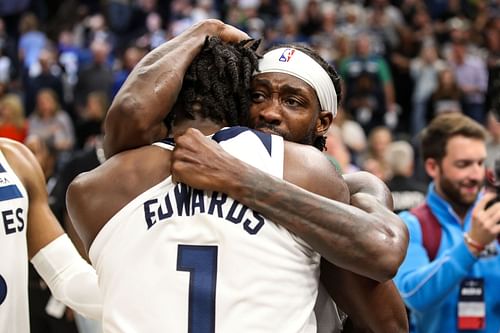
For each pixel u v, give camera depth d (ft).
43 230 9.48
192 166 7.57
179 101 8.14
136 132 7.84
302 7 53.93
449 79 41.88
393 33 48.01
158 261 7.50
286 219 7.45
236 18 51.49
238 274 7.39
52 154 21.77
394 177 21.43
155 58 8.10
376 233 7.51
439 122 13.70
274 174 7.66
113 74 42.14
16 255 9.00
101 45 41.86
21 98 44.19
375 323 8.02
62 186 18.99
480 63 44.55
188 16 52.85
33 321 17.70
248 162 7.69
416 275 12.72
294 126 8.17
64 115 36.81
